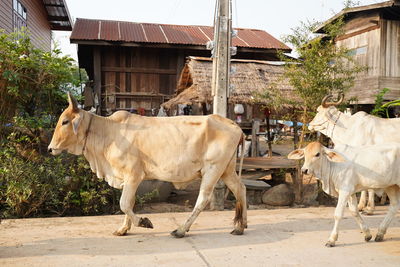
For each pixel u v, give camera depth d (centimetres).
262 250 407
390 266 365
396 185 442
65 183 582
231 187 474
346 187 420
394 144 435
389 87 1126
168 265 360
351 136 598
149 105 1295
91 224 505
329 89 706
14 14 1191
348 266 364
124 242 428
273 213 591
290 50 1248
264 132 1205
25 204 570
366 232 441
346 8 977
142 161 443
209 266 359
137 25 1414
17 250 397
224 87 623
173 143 439
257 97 763
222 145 446
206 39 1288
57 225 499
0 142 619
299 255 393
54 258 373
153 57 1298
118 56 1275
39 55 654
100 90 1239
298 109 768
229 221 532
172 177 446
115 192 617
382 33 1121
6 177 562
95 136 446
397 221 548
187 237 452
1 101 623
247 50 1271
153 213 612
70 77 688
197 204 451
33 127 622
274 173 767
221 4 621
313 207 650
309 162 421
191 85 1052
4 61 598
